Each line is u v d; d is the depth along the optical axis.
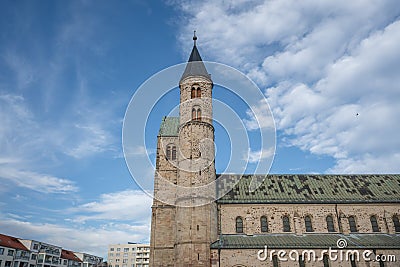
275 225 55.62
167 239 58.12
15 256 118.69
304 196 58.50
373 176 65.19
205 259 48.00
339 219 56.38
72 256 161.25
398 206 57.62
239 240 51.97
